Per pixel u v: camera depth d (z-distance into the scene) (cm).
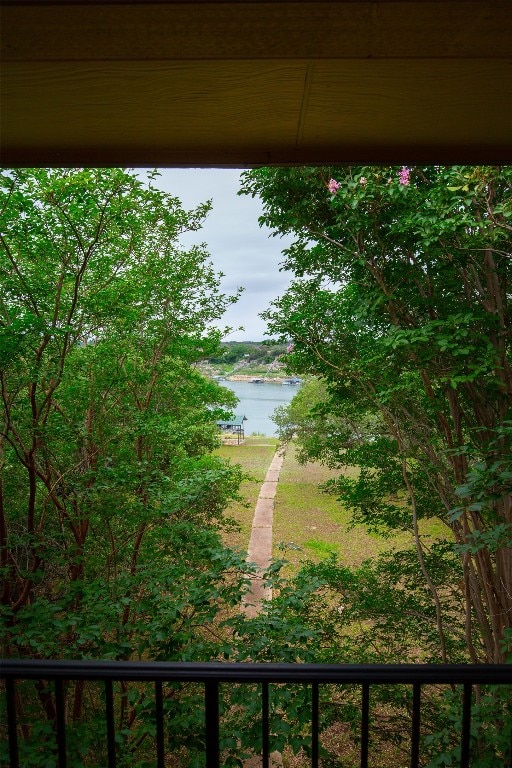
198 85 135
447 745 280
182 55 122
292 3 107
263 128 159
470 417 554
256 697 279
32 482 512
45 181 415
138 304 623
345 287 580
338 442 721
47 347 529
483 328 485
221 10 109
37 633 342
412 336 449
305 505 1688
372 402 607
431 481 582
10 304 479
